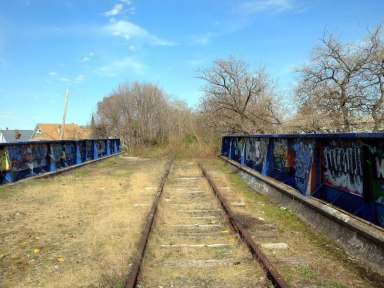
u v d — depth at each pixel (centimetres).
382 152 623
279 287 464
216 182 1462
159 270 552
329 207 774
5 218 878
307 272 535
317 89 1761
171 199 1105
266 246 647
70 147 2184
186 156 3028
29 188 1323
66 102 3253
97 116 4112
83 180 1574
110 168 2139
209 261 578
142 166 2242
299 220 849
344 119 1644
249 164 1803
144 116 4000
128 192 1230
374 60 1592
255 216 874
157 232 741
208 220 852
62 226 810
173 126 4128
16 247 671
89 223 833
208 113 3130
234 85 2909
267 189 1224
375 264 548
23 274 551
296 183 1066
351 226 647
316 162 921
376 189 647
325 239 700
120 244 660
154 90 4112
